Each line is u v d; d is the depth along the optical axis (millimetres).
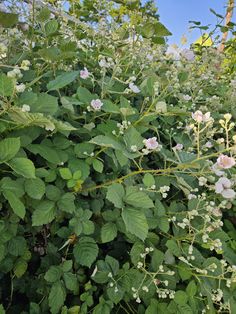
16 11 1803
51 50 1313
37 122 1017
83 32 2271
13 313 1268
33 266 1344
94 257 1133
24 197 1105
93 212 1239
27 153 1239
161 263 1184
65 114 1345
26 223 1230
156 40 1983
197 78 2271
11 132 1121
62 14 2238
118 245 1345
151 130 1687
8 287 1307
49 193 1116
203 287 1179
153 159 1554
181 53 2355
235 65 3318
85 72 1490
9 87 1010
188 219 1309
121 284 1169
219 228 1322
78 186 1139
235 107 2143
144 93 1605
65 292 1129
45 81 1535
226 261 1354
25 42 1734
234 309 1188
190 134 1733
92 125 1253
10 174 1131
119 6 2717
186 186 1216
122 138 1283
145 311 1166
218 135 1910
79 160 1202
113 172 1306
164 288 1216
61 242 1266
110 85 1473
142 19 2248
